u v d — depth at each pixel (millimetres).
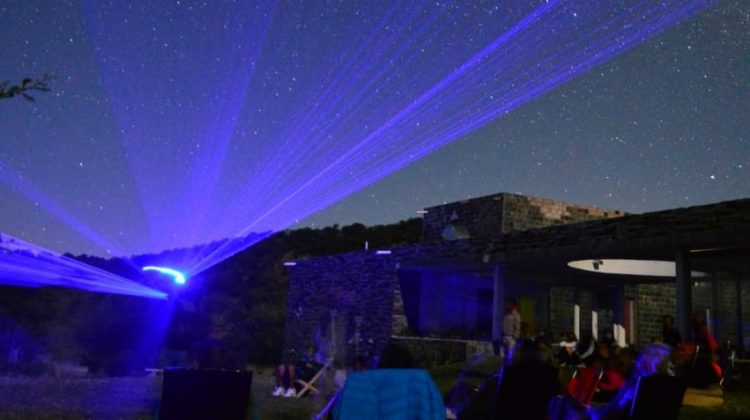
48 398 12352
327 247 57781
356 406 3900
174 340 32812
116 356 28359
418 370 4059
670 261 20172
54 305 33938
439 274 25609
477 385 8422
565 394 7758
